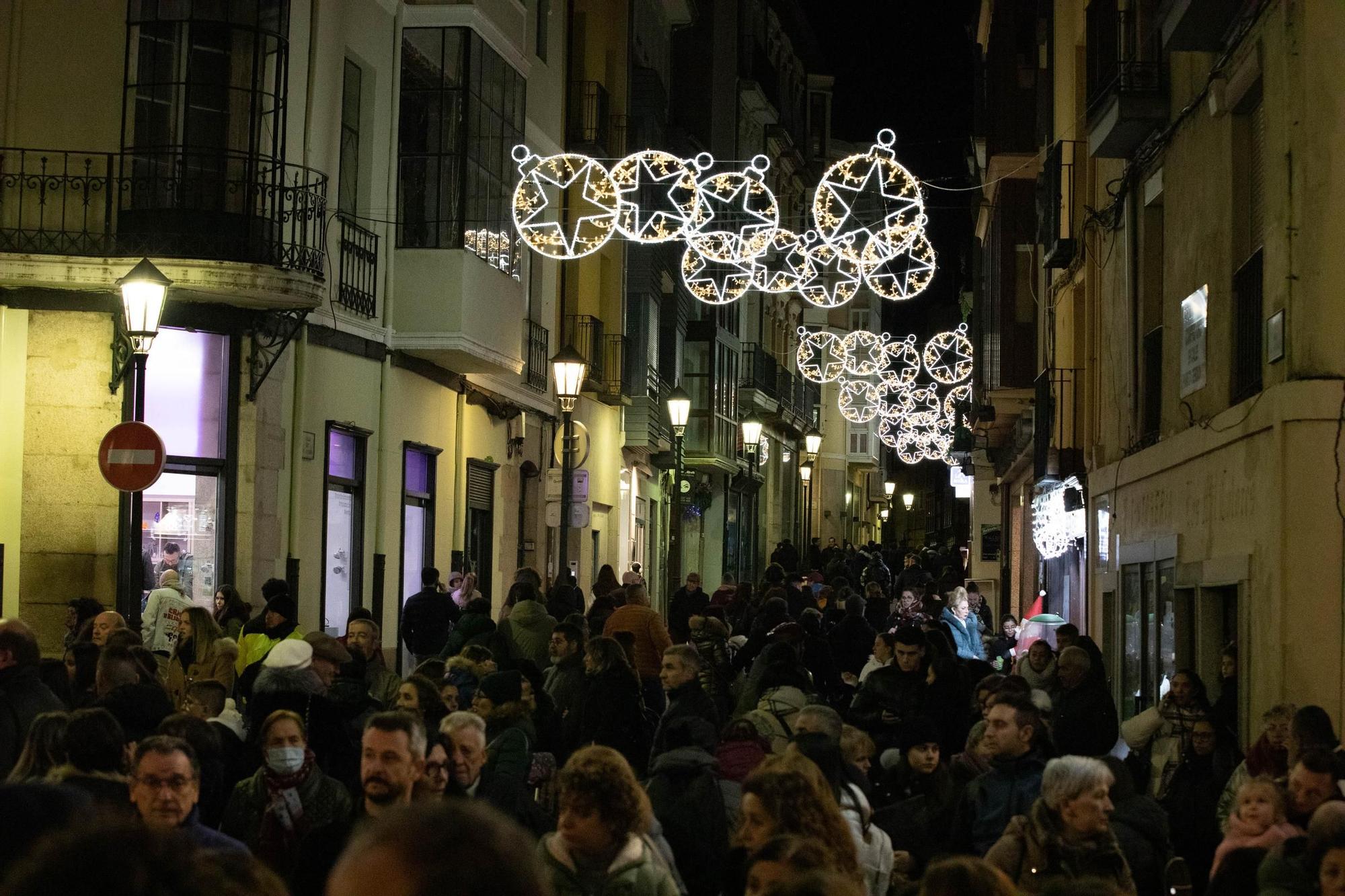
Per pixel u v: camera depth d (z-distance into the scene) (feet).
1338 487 50.11
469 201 90.68
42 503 69.10
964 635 97.96
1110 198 85.97
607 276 139.44
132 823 9.28
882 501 414.00
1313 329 50.57
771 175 236.43
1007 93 131.64
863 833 30.81
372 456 87.56
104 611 59.52
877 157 98.84
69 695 46.60
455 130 90.53
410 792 26.71
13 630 36.58
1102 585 85.46
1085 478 92.99
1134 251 77.20
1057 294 107.14
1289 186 51.16
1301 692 50.03
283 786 30.09
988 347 142.61
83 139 71.31
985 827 32.89
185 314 70.85
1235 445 56.49
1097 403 91.66
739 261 114.52
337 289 82.07
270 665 36.58
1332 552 50.14
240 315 72.64
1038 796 32.58
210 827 32.53
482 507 107.86
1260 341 55.57
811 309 297.53
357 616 53.06
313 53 78.43
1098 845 27.09
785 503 259.80
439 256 89.66
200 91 72.84
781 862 20.11
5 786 13.65
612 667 50.34
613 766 25.14
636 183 101.14
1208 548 60.39
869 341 289.12
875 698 49.57
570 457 86.12
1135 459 74.95
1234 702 53.67
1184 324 66.13
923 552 247.70
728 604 106.22
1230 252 59.31
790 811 24.39
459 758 32.14
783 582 114.32
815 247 127.24
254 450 73.05
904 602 112.78
